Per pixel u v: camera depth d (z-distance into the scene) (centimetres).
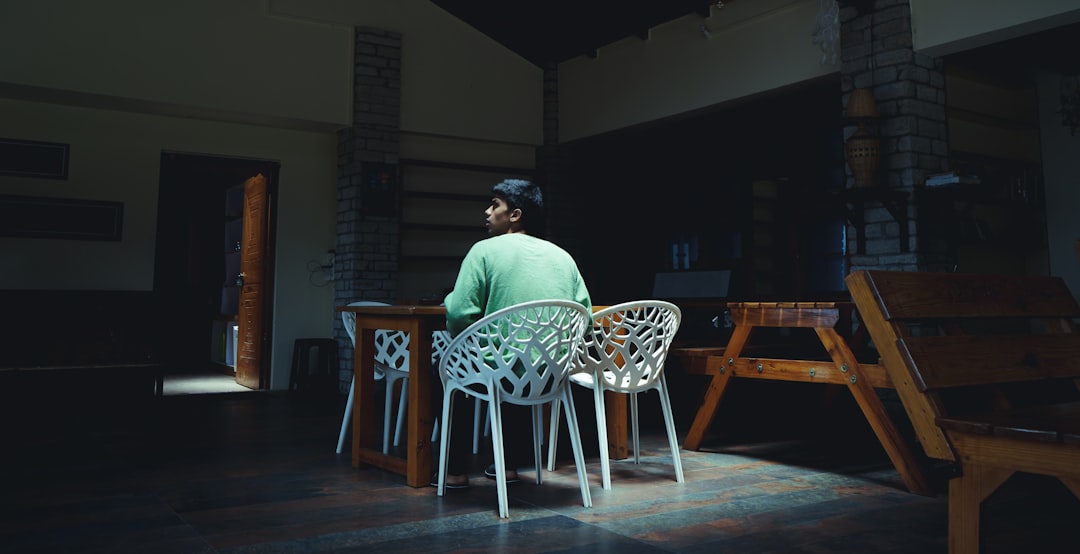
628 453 369
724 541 224
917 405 157
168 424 473
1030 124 635
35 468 336
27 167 577
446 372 283
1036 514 249
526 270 272
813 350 439
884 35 473
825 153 580
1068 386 564
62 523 245
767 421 471
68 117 593
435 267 728
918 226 450
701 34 622
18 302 531
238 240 862
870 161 454
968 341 171
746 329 355
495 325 260
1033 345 185
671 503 270
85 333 552
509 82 751
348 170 674
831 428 442
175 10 598
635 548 217
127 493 287
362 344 340
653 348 296
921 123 464
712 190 665
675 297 662
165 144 630
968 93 584
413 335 302
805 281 623
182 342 938
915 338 165
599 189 777
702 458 355
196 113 625
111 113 610
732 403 560
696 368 379
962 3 445
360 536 230
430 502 273
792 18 556
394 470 316
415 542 223
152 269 620
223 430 449
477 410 379
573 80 750
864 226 480
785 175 605
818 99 576
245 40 625
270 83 634
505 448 305
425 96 704
